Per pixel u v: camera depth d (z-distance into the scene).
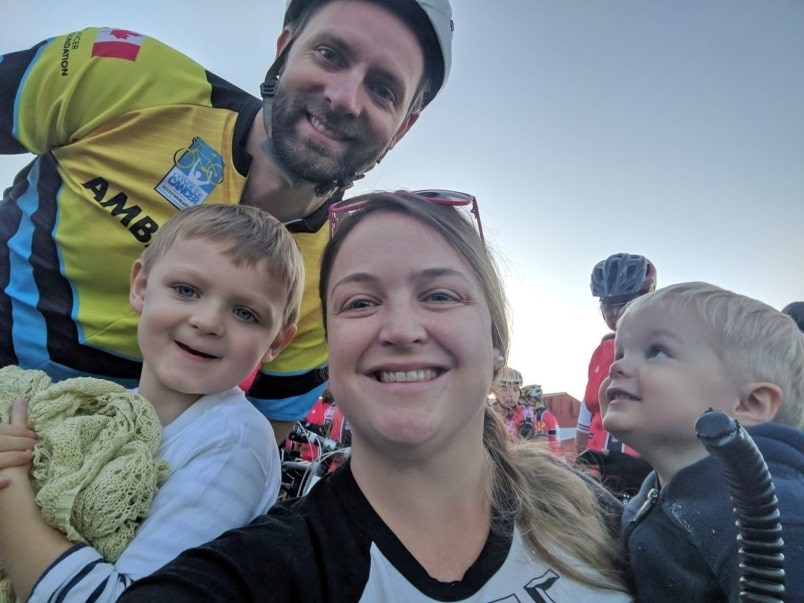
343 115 0.72
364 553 0.39
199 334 0.52
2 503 0.42
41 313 0.68
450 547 0.41
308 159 0.73
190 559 0.37
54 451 0.43
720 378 0.40
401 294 0.43
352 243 0.46
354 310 0.44
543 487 0.48
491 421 0.51
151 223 0.68
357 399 0.42
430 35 0.72
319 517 0.41
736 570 0.34
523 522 0.44
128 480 0.43
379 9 0.70
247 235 0.56
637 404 0.42
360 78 0.71
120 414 0.47
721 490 0.37
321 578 0.38
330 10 0.70
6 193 0.75
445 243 0.45
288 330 0.63
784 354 0.40
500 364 0.51
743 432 0.31
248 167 0.73
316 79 0.71
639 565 0.40
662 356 0.42
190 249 0.54
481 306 0.44
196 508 0.45
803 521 0.33
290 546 0.38
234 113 0.72
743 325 0.41
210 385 0.52
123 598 0.35
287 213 0.78
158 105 0.69
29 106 0.71
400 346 0.41
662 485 0.42
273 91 0.72
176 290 0.53
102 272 0.68
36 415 0.46
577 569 0.41
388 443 0.40
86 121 0.69
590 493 0.50
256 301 0.54
